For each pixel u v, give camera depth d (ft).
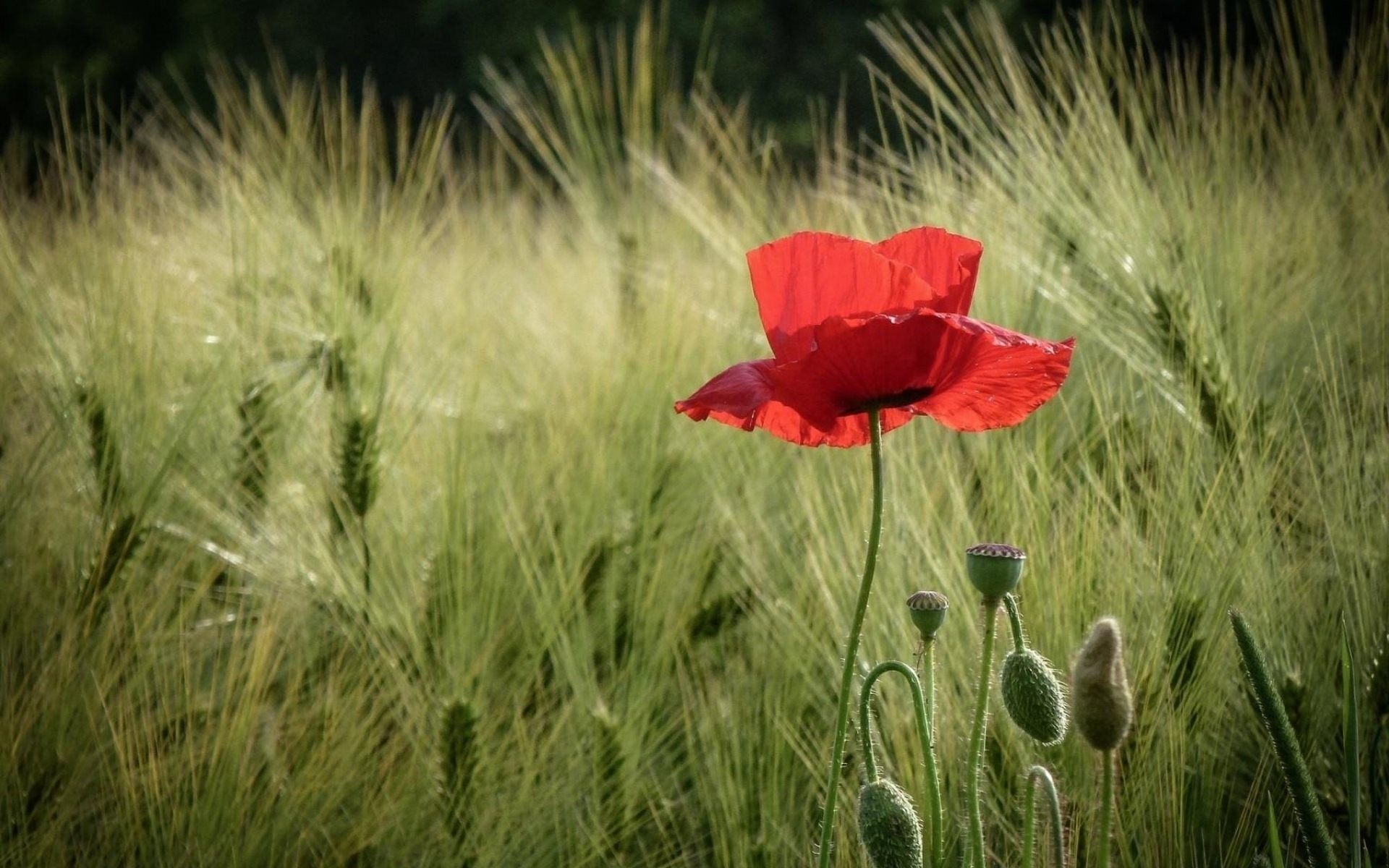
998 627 2.83
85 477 3.28
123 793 2.87
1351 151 3.77
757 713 2.98
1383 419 3.00
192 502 3.35
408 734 2.99
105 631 3.03
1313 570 2.95
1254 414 3.10
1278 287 3.36
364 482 3.20
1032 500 2.96
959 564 2.90
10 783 2.89
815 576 3.06
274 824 2.89
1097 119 3.61
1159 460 3.01
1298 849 2.80
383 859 2.93
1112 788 2.40
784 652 3.04
